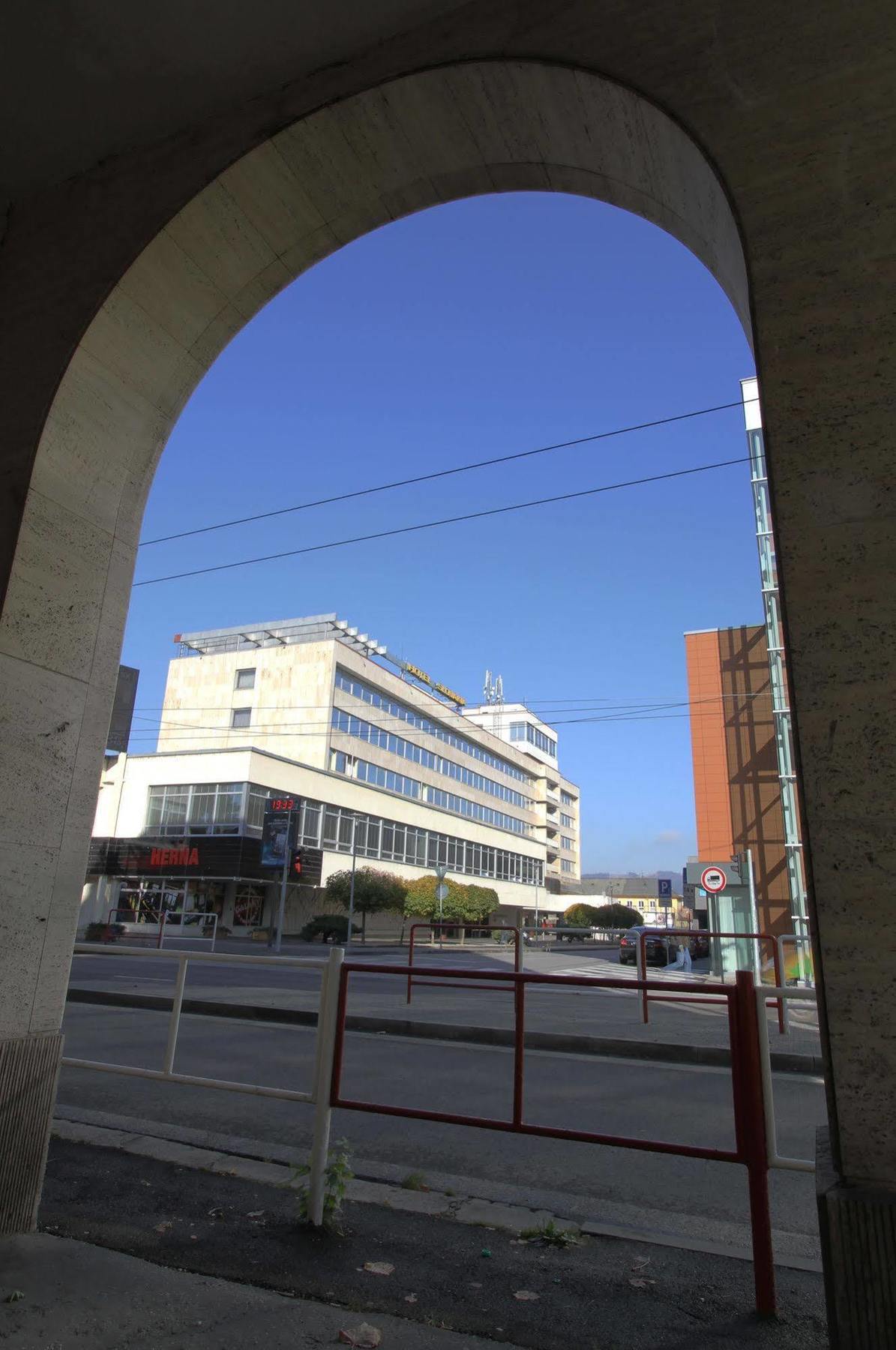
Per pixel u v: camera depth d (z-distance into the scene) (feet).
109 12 11.95
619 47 10.39
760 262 8.80
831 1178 6.93
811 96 9.15
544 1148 17.03
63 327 13.17
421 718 221.46
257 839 134.92
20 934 11.35
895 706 7.23
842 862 7.13
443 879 151.94
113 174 13.93
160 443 14.44
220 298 14.35
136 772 146.82
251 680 188.96
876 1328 6.31
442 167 13.08
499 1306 9.32
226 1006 36.37
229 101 13.20
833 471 7.96
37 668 11.99
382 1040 29.89
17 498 12.18
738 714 93.91
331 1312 8.91
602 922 234.79
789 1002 43.60
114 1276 9.52
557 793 331.98
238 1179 13.74
